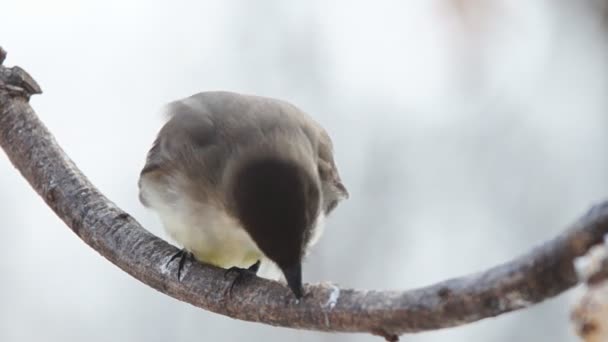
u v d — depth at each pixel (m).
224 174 10.11
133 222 10.09
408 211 20.25
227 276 9.19
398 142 20.64
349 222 19.80
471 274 7.22
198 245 10.46
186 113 11.10
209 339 18.98
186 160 10.57
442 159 20.66
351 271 19.41
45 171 10.57
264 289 8.86
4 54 11.10
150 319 19.20
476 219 20.50
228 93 11.45
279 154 9.81
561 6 19.84
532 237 20.47
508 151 20.84
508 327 18.73
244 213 9.38
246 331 18.78
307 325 8.35
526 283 6.84
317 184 9.79
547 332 18.67
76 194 10.33
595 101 20.66
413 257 19.92
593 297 6.48
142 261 9.70
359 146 20.58
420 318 7.39
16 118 10.87
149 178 10.93
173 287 9.49
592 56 20.14
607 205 6.53
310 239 9.70
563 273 6.68
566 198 20.73
